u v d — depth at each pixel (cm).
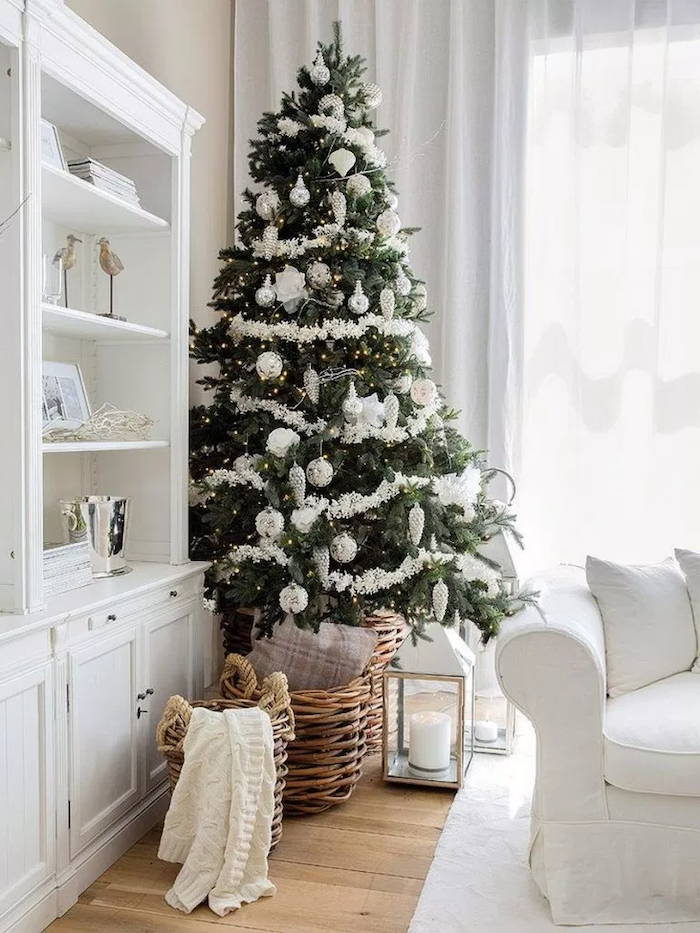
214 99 400
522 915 219
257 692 262
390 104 391
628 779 214
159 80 349
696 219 363
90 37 235
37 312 219
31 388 217
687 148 363
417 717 296
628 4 364
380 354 301
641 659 251
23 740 207
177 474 298
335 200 299
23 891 206
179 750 236
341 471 306
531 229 383
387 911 221
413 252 392
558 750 220
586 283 375
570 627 221
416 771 295
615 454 376
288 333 299
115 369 312
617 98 369
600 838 219
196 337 320
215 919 217
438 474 311
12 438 214
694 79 361
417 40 384
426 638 289
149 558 308
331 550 292
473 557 307
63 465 302
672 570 271
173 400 297
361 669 279
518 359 380
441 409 338
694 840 216
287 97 317
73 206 271
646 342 371
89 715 233
